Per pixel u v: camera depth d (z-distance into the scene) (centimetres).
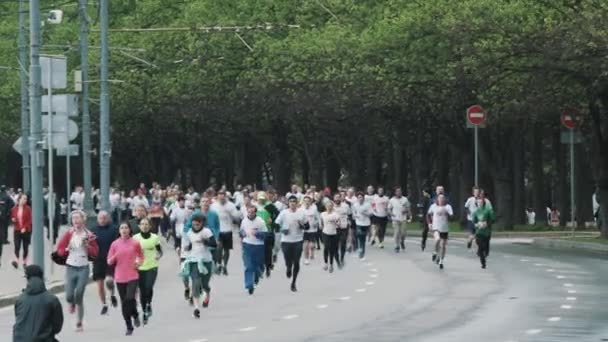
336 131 19075
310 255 10438
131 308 5747
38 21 7606
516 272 9250
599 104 13738
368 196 12694
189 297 7100
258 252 7769
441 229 9800
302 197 11188
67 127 8206
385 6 17325
